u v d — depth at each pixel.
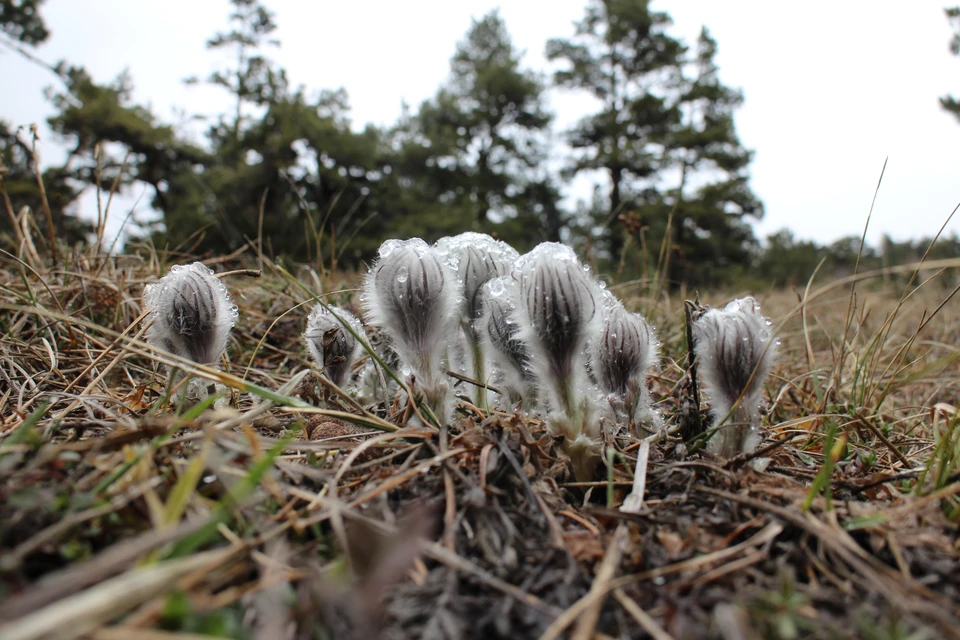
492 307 0.15
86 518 0.08
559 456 0.13
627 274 0.50
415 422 0.14
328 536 0.10
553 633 0.08
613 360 0.15
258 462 0.10
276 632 0.07
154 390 0.17
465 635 0.08
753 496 0.11
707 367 0.13
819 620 0.08
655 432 0.16
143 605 0.07
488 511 0.10
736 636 0.08
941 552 0.09
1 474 0.09
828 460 0.10
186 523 0.08
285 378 0.19
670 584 0.09
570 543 0.10
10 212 0.24
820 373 0.24
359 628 0.08
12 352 0.18
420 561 0.09
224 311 0.15
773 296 0.51
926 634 0.08
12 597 0.07
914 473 0.12
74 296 0.22
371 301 0.14
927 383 0.25
